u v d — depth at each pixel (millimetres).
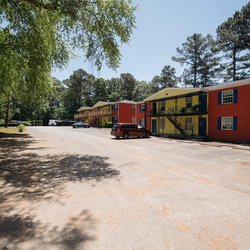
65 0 8555
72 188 5812
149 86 70562
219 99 20656
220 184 6285
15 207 4535
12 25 10117
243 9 38688
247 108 18062
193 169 8227
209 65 46781
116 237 3363
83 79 77188
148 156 11039
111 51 10656
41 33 10484
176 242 3236
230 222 3889
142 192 5527
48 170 7797
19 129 30312
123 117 44312
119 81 75438
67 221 3902
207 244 3191
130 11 10219
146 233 3486
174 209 4449
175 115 24984
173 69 61125
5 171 7613
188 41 49656
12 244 3170
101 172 7574
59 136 23484
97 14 9906
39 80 12180
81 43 11117
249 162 9680
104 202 4824
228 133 19734
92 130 36312
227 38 39969
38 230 3576
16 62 10656
